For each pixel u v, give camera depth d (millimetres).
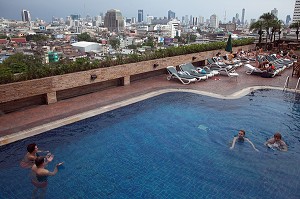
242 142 7004
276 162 6055
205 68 15250
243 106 9711
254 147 6750
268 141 6949
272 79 13961
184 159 6117
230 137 7320
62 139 6816
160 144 6828
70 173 5410
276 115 8922
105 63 11445
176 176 5430
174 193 4871
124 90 11477
